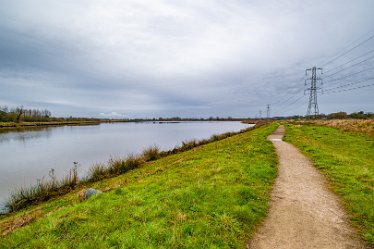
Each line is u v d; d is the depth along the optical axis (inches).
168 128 4188.0
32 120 5319.9
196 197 333.1
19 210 534.9
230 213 292.5
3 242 263.6
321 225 277.6
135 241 239.3
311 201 346.6
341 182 421.1
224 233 253.8
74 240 249.8
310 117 3289.9
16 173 925.2
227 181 409.4
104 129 3786.9
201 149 1026.1
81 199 424.2
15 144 1793.8
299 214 305.9
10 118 4621.1
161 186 412.2
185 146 1221.7
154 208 308.5
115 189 433.4
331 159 585.6
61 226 281.3
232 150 747.4
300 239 249.6
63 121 6274.6
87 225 277.9
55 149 1525.6
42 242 251.0
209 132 2972.4
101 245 236.8
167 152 1119.0
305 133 1318.9
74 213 315.3
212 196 338.0
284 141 997.2
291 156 658.8
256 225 279.7
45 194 601.0
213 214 290.7
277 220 291.0
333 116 4099.4
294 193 379.6
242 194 352.8
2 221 429.4
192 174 477.7
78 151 1441.9
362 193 359.6
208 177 446.6
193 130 3447.3
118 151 1432.1
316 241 245.6
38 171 953.5
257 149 722.8
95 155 1296.8
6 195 666.8
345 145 890.1
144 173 652.1
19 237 271.1
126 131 3272.6
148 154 1040.2
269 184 422.9
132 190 415.8
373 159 657.0
